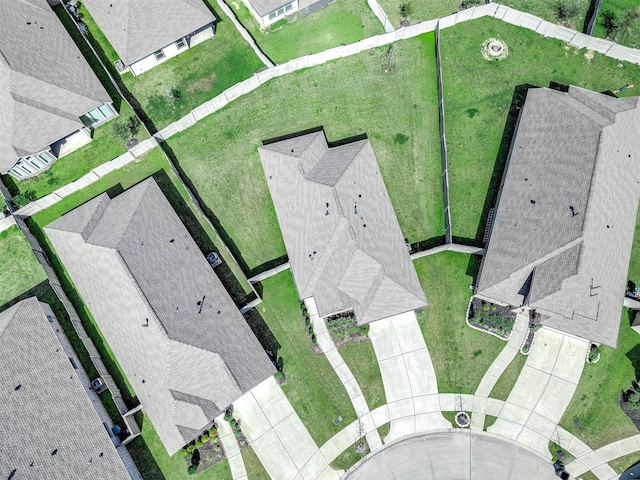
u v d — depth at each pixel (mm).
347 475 37062
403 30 44156
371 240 37969
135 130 43031
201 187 42156
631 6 46062
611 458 36938
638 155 38875
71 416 33969
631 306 39219
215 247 40812
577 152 37688
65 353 35750
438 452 37469
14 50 40500
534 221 37406
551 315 36188
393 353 39094
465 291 40031
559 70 44625
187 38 44781
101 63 44438
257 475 36844
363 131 43375
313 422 37875
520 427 37719
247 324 37625
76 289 39469
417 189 42000
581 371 38438
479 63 44625
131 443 36969
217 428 37500
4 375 33406
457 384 38562
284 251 41000
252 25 46281
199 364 35562
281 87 44219
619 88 44250
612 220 36906
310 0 46781
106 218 39250
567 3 46531
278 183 40156
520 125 40625
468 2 46438
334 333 39125
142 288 35906
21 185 41750
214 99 42594
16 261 39844
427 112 43656
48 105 40406
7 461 31562
